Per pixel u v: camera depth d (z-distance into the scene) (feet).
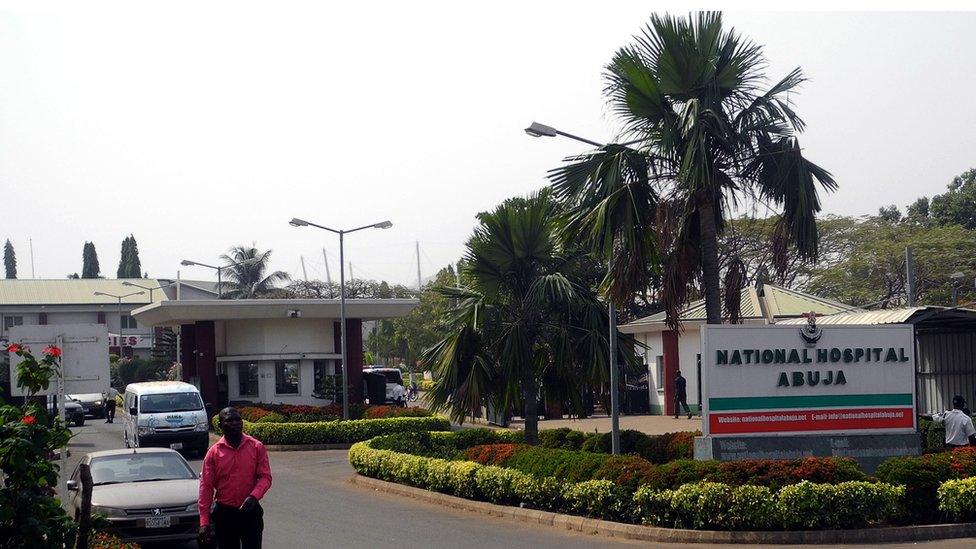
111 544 39.22
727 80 56.49
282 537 48.96
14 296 259.60
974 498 44.93
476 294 71.77
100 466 51.49
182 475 51.57
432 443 77.56
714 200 59.00
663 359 129.70
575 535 48.29
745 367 53.93
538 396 75.00
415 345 231.91
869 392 55.16
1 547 27.04
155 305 130.82
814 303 114.11
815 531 43.98
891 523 45.47
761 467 46.16
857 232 170.60
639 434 68.33
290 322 135.33
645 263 57.36
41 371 31.60
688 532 45.01
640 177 57.62
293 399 135.44
